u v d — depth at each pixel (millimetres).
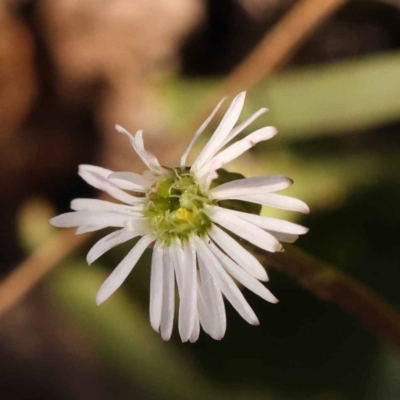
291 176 107
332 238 103
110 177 80
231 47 130
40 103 139
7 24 137
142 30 135
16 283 108
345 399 101
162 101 112
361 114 104
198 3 132
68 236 107
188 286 80
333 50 122
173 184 81
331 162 107
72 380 129
